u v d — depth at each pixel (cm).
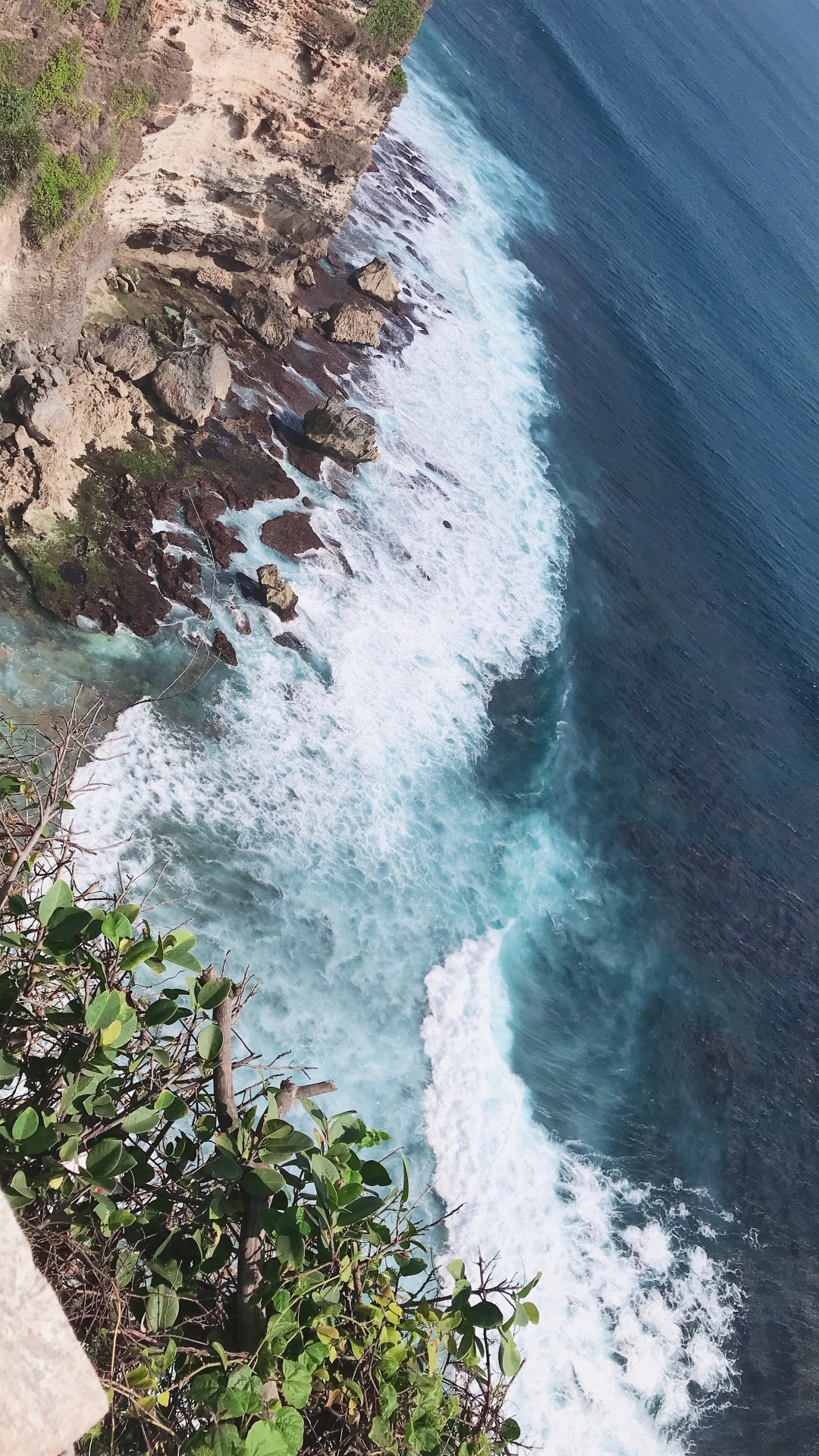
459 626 3762
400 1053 2664
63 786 711
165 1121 569
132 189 3294
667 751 4325
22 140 2472
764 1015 3716
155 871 2448
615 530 5069
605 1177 2908
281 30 3241
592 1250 2728
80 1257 488
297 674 3072
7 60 2389
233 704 2859
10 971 561
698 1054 3406
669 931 3678
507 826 3431
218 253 3828
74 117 2578
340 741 3058
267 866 2666
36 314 2792
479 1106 2731
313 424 3634
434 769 3291
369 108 3650
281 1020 2514
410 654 3484
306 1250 527
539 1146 2820
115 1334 450
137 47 2792
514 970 3158
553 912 3397
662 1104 3200
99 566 2794
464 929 3061
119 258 3581
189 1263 519
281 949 2591
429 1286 2339
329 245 4634
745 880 4134
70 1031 552
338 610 3344
